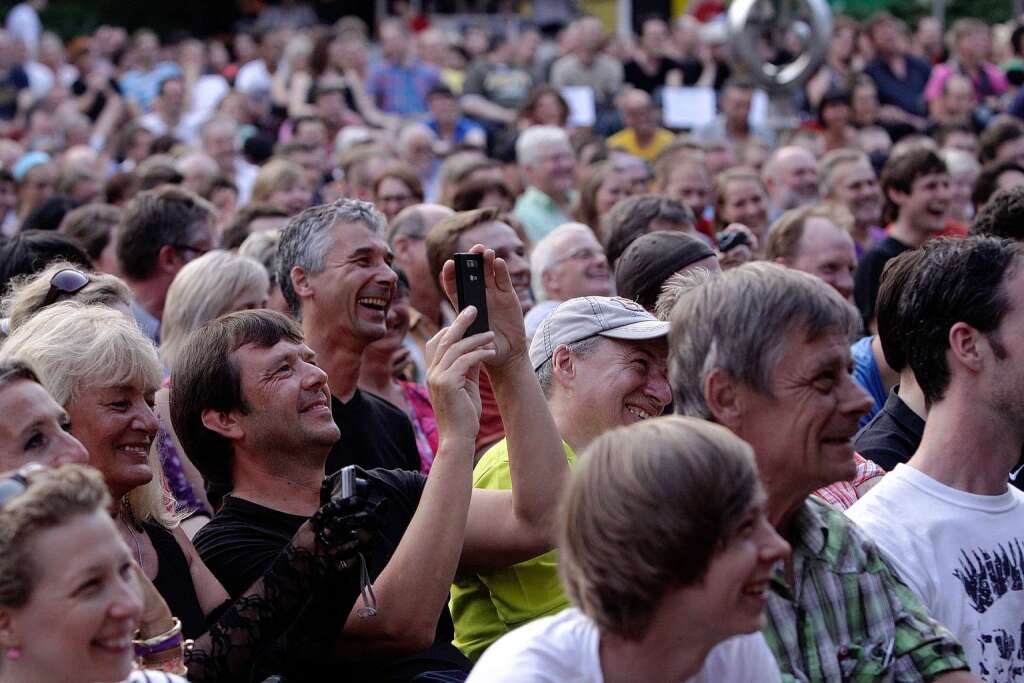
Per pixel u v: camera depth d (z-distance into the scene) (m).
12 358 8.81
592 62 48.31
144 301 18.45
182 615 9.95
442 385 10.18
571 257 17.92
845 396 8.09
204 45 61.94
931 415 9.84
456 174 26.22
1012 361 9.51
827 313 8.05
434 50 51.12
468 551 10.77
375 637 10.21
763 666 7.70
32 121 45.81
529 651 7.31
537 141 28.55
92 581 6.98
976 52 45.69
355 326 14.04
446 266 10.47
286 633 10.00
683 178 24.83
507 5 68.19
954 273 9.65
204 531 10.91
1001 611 9.41
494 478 11.43
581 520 6.95
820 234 18.22
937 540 9.43
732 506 6.81
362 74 47.09
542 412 10.53
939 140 35.66
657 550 6.74
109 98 49.88
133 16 72.25
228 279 15.46
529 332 17.05
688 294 8.45
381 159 28.27
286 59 48.88
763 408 8.06
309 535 9.66
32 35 63.50
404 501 11.35
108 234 20.39
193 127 47.03
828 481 8.15
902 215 23.00
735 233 17.73
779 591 8.17
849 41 49.47
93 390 9.88
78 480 7.09
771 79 38.31
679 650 7.06
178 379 11.09
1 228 30.62
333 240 14.16
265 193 25.27
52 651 6.96
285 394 10.84
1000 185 23.86
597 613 6.95
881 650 8.24
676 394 8.38
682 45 51.12
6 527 6.92
